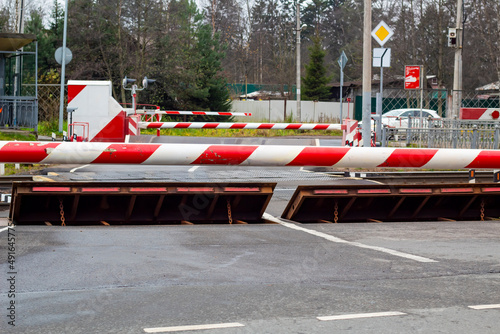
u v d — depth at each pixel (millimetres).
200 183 8828
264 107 50281
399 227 9070
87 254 6766
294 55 79938
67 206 8742
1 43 23188
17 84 23656
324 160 7965
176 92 45875
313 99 57188
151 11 44969
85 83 19734
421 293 5488
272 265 6449
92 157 7352
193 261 6559
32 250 6910
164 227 8672
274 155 7754
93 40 44469
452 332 4453
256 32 85438
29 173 14844
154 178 13086
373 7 64438
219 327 4492
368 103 16781
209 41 47750
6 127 23266
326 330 4457
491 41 50250
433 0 54094
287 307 5012
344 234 8375
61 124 25688
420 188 9445
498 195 9992
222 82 48188
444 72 57219
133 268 6191
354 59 68875
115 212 8938
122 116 19859
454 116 27234
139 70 44781
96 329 4418
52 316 4695
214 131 30969
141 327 4473
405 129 19922
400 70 55281
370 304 5129
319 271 6223
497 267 6496
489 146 19094
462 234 8500
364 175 15539
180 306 4992
